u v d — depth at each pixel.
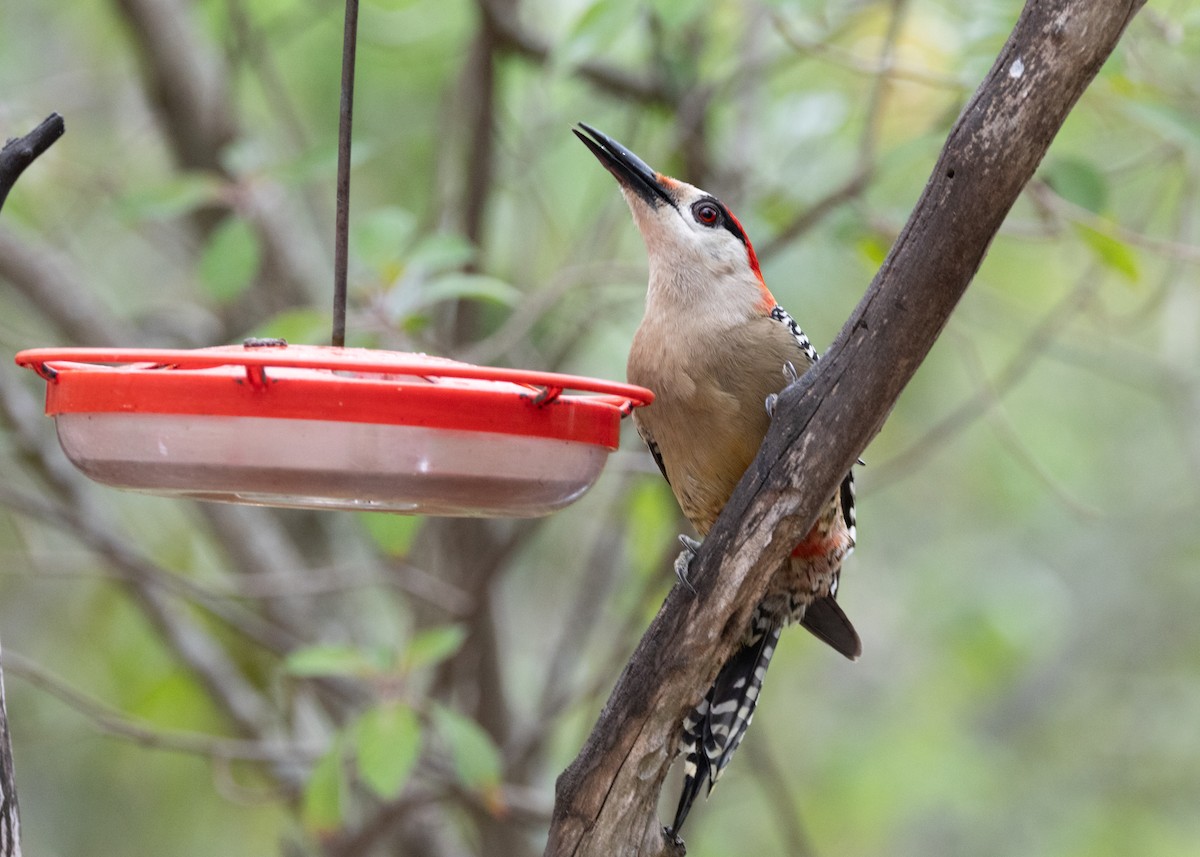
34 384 13.63
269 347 5.39
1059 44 5.38
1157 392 14.46
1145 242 9.21
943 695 15.09
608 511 12.53
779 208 11.40
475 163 11.76
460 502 5.42
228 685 12.04
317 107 13.98
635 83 12.14
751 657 8.01
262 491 5.31
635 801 6.46
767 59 11.86
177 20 12.27
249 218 10.12
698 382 7.76
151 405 5.18
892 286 5.78
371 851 12.20
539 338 12.85
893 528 16.66
